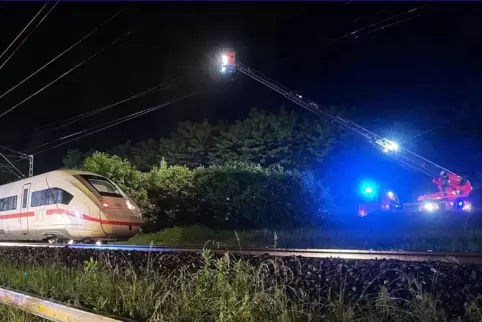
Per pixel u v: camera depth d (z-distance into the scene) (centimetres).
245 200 2598
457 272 689
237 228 2589
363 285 702
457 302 598
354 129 2867
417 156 2681
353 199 3206
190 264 922
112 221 1888
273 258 904
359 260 833
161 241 2305
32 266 1147
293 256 913
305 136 3397
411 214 2172
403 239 1656
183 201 2664
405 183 3084
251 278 710
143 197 2623
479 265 760
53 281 974
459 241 1520
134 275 816
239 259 862
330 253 1251
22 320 752
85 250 1254
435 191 2575
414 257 1123
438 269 709
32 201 2120
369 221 2145
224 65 2589
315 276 750
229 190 2636
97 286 831
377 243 1638
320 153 3369
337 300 650
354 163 3319
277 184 2638
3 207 2334
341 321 595
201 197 2677
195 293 707
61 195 1961
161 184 2709
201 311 659
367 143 3041
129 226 1955
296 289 725
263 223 2564
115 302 761
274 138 3412
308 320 600
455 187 2348
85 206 1878
